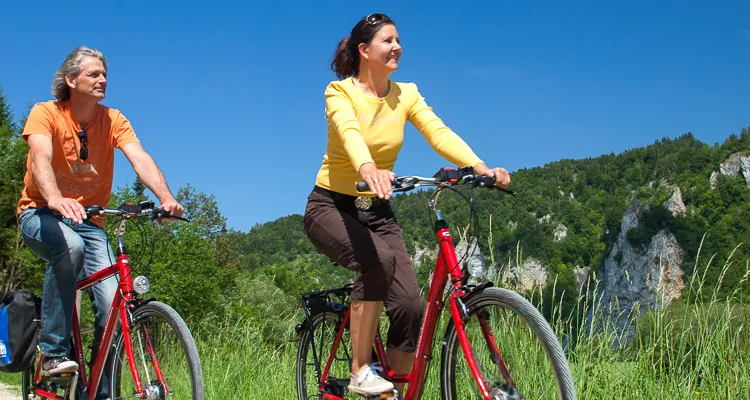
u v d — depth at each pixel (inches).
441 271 108.0
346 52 123.3
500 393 94.7
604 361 147.8
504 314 97.0
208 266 1101.7
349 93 119.6
